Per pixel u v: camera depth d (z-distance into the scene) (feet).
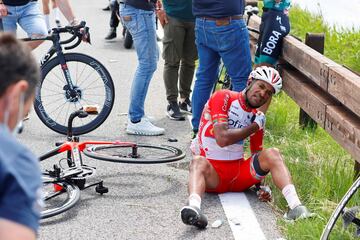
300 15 38.70
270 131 21.24
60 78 26.89
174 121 23.41
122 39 38.65
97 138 21.22
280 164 15.49
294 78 20.24
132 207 15.81
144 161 16.94
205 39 19.75
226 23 19.06
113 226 14.80
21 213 5.65
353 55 29.76
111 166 18.57
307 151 18.86
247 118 15.96
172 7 22.63
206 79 20.16
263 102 15.80
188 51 23.66
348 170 17.04
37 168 5.88
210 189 16.25
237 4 19.06
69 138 16.90
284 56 20.81
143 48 20.90
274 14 21.01
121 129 22.21
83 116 16.69
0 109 5.97
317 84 17.69
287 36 21.27
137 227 14.76
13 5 21.83
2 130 5.81
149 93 27.30
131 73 30.32
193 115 20.42
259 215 15.31
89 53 34.63
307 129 21.36
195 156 16.03
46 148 20.22
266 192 16.05
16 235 5.59
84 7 50.42
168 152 18.07
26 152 5.87
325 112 17.07
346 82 15.39
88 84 27.30
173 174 18.06
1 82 5.95
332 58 30.32
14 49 6.07
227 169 16.10
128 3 20.68
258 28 24.26
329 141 20.07
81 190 16.72
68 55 21.21
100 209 15.67
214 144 16.03
